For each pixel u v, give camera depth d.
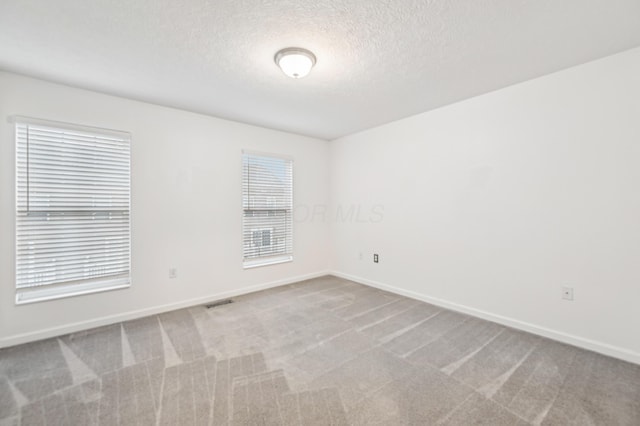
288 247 4.19
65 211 2.54
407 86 2.59
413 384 1.80
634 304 2.03
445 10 1.58
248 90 2.65
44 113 2.42
